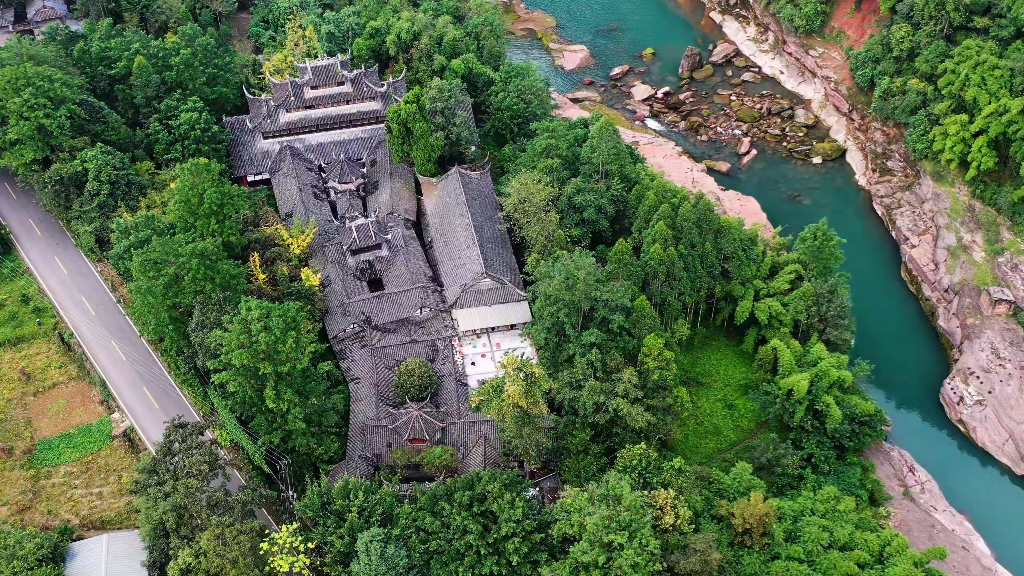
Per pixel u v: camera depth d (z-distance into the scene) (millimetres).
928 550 73125
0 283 92500
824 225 95312
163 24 130375
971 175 108125
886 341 104188
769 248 102750
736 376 93250
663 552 66812
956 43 119438
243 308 75625
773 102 141125
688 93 145125
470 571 63781
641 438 77250
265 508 73500
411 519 66438
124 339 87312
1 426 78062
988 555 79062
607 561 63250
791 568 69375
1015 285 100625
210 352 77562
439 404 81438
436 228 100750
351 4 148625
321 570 65500
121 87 110125
